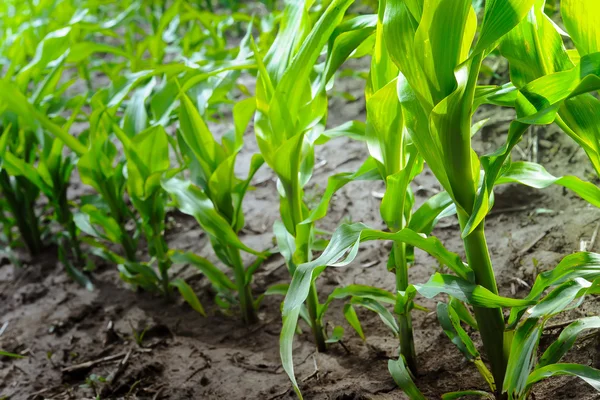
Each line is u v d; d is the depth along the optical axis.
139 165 1.67
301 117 1.43
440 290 1.30
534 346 1.28
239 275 1.66
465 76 1.22
